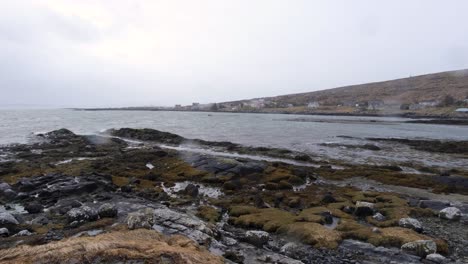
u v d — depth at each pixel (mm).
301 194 26750
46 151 48094
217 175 32188
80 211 19312
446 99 179250
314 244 16547
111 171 34031
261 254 15305
